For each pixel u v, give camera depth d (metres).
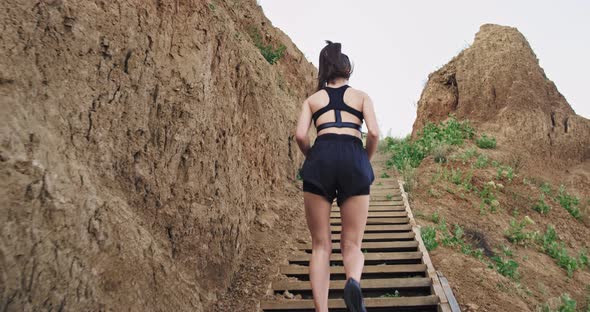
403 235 6.51
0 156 2.18
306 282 4.94
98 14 3.43
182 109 4.43
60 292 2.26
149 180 3.78
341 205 2.82
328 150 2.78
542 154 12.04
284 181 9.25
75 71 3.09
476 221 7.93
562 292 6.22
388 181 9.76
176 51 4.61
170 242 3.88
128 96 3.67
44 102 2.72
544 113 12.81
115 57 3.57
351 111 2.94
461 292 4.84
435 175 9.70
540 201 9.26
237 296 4.55
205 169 4.72
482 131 12.60
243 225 5.59
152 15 4.25
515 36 14.60
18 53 2.60
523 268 6.57
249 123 7.66
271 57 13.05
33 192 2.27
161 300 3.16
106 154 3.32
